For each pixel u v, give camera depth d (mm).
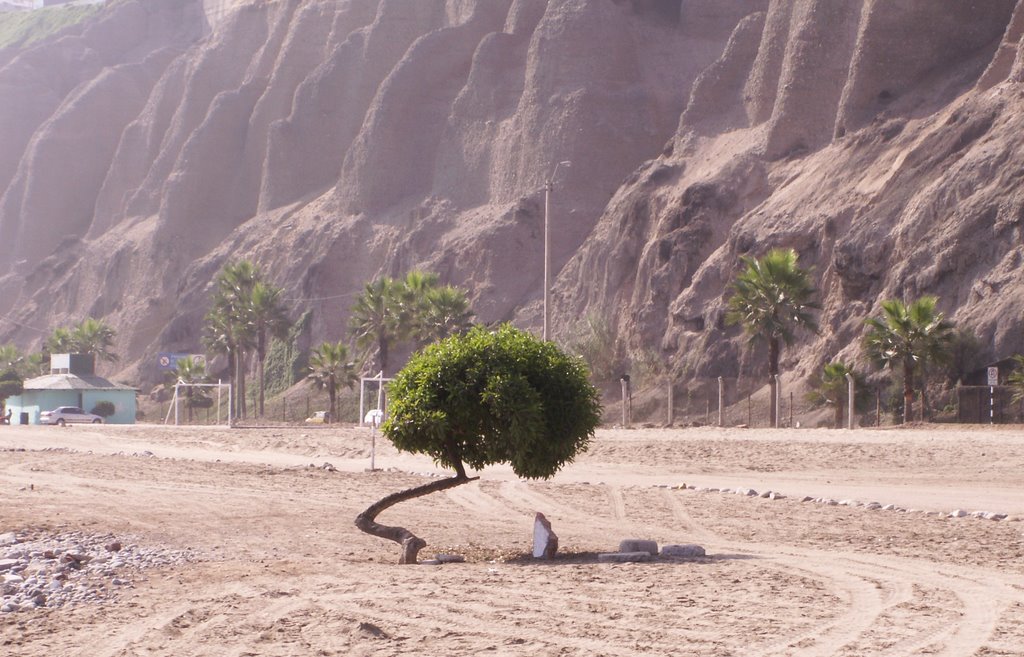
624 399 46000
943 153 52938
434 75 91562
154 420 81062
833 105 64125
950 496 20625
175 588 10914
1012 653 7305
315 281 85375
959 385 42750
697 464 28812
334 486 23734
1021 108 50688
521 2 90188
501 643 7953
